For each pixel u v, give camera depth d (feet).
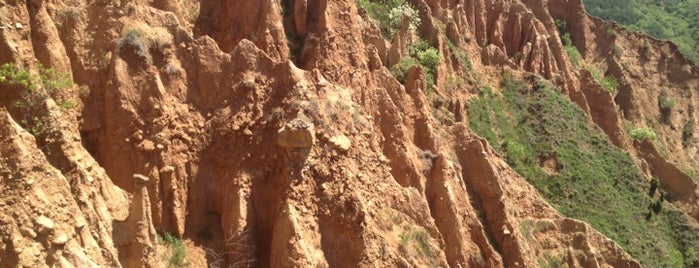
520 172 152.05
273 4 110.93
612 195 156.15
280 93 91.25
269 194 87.30
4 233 60.39
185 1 113.39
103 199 75.72
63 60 82.48
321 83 94.17
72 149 74.13
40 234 62.13
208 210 87.61
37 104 73.82
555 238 127.44
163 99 85.61
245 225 84.53
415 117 116.88
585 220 147.64
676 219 158.20
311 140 86.33
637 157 197.26
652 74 248.52
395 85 117.19
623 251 129.90
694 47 303.68
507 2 207.31
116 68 83.76
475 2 196.95
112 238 72.49
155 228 82.64
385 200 94.84
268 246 86.17
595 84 206.39
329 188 87.10
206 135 88.38
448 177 108.99
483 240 108.37
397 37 134.00
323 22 115.14
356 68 114.52
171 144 85.66
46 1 84.12
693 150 236.22
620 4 337.11
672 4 350.43
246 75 91.30
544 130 166.50
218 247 85.20
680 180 188.75
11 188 61.98
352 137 93.56
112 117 83.25
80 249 65.05
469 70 167.63
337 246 85.87
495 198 115.65
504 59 182.70
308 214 84.69
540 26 212.43
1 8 76.69
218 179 88.17
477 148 120.06
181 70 89.04
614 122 201.26
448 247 104.73
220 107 89.76
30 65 77.87
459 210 108.37
